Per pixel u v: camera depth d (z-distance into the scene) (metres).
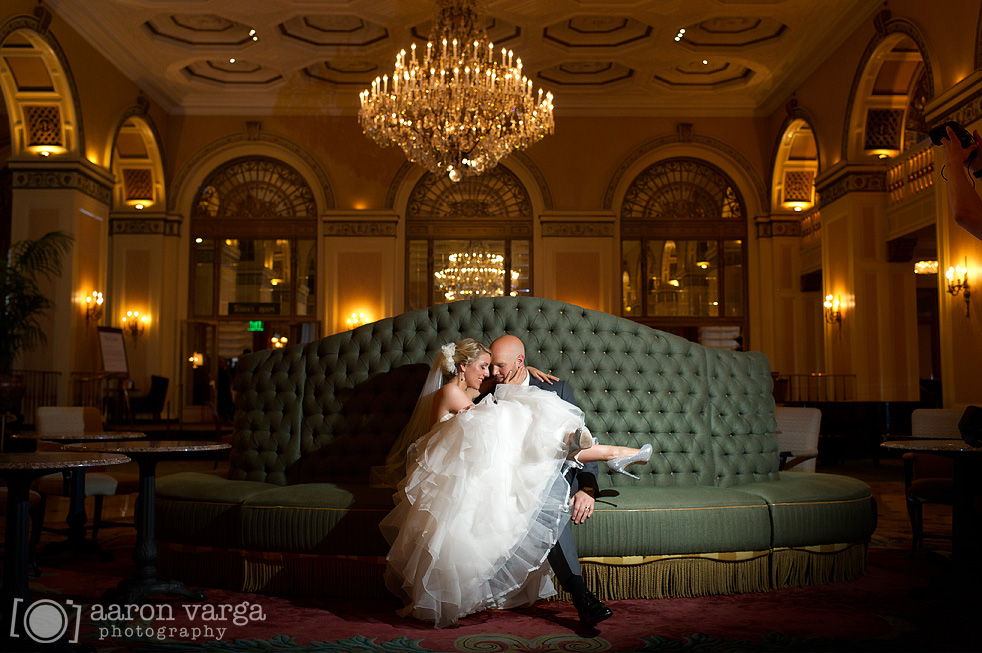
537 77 14.91
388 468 3.83
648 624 3.10
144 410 14.67
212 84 14.95
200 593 3.50
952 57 9.16
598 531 3.47
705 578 3.57
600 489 3.96
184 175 15.45
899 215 11.60
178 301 15.35
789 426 5.32
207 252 15.60
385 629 3.03
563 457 3.23
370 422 4.21
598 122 15.68
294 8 12.01
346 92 15.30
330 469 4.18
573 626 3.09
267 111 15.53
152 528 3.52
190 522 3.74
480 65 10.25
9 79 11.59
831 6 11.61
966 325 9.09
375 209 15.45
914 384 11.82
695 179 15.84
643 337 4.34
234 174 15.73
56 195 11.90
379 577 3.51
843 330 12.33
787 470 5.21
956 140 2.58
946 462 4.75
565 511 3.20
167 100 15.18
